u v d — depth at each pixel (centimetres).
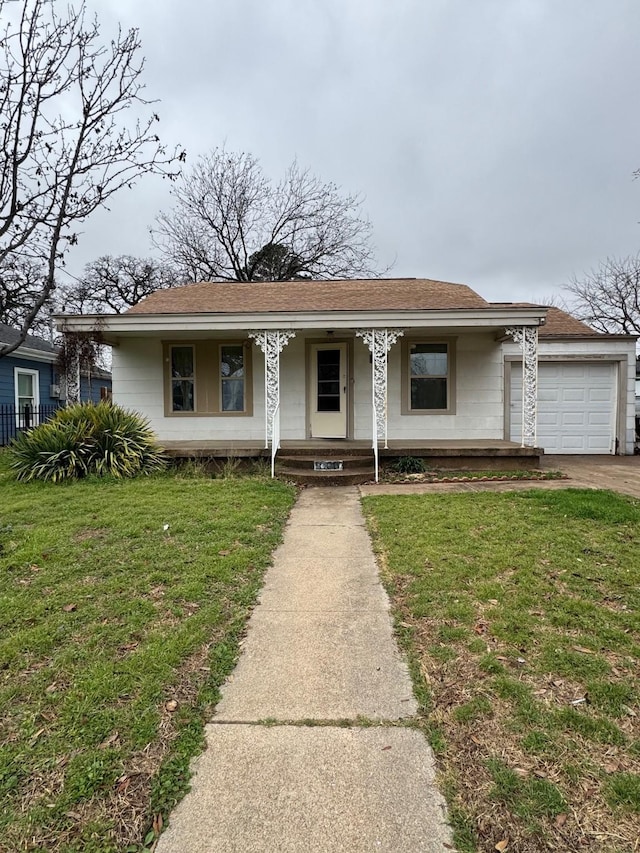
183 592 338
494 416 1038
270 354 871
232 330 888
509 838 153
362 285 1200
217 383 1054
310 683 241
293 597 343
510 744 194
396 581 366
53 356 1598
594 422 1145
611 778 174
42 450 769
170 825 161
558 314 1286
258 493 654
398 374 1032
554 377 1138
